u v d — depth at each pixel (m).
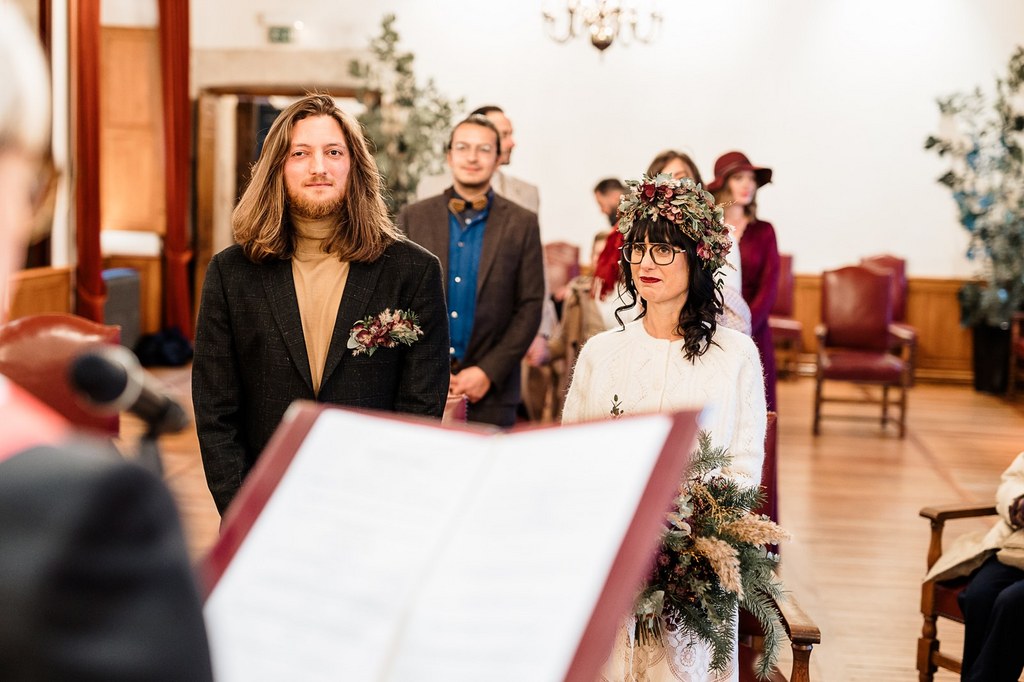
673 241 2.63
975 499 6.71
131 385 0.83
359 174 2.66
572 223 11.48
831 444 8.20
